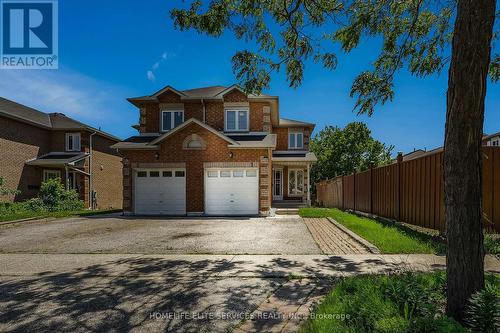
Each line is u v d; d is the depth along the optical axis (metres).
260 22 6.76
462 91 3.24
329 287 4.80
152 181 16.38
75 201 20.97
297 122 25.31
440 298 3.78
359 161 37.09
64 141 24.88
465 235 3.27
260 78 7.36
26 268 6.16
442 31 6.71
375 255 6.64
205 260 6.55
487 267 5.38
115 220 14.23
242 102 17.98
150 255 7.11
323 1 6.52
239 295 4.55
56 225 12.66
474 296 3.07
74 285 5.12
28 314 4.03
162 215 16.08
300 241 8.55
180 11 6.29
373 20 6.55
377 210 13.80
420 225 9.62
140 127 18.39
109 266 6.22
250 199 15.84
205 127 16.02
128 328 3.62
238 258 6.67
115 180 28.86
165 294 4.64
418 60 7.07
